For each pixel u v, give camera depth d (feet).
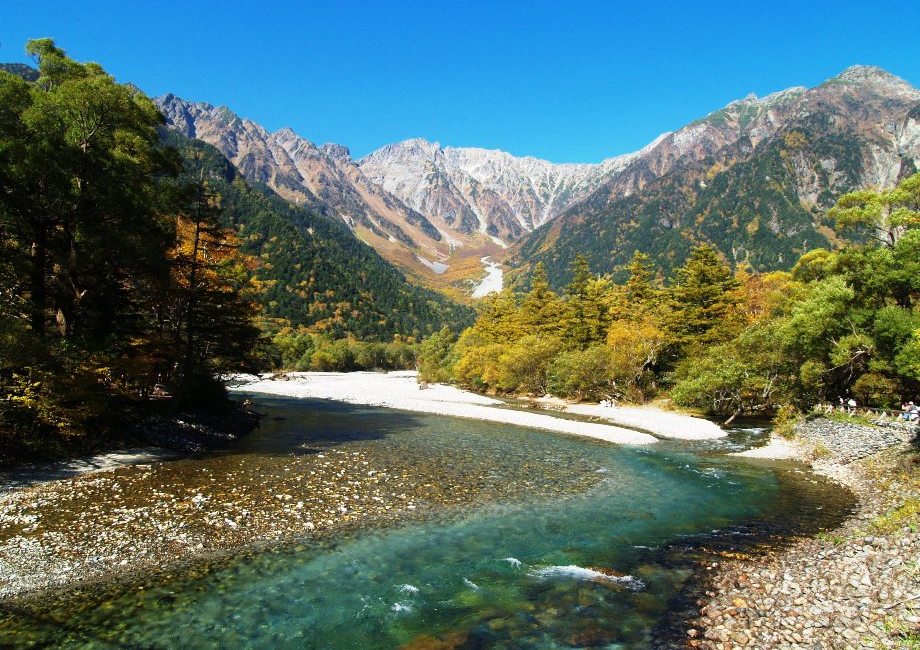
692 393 133.80
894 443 71.92
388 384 266.77
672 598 33.73
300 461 73.20
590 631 29.73
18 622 30.01
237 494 55.21
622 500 59.00
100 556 38.75
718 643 27.66
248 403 134.82
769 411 135.85
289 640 28.99
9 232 73.87
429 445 91.20
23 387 62.54
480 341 258.98
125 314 91.91
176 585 35.32
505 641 28.81
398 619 31.53
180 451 76.95
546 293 241.55
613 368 163.53
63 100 70.95
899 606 28.19
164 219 91.40
